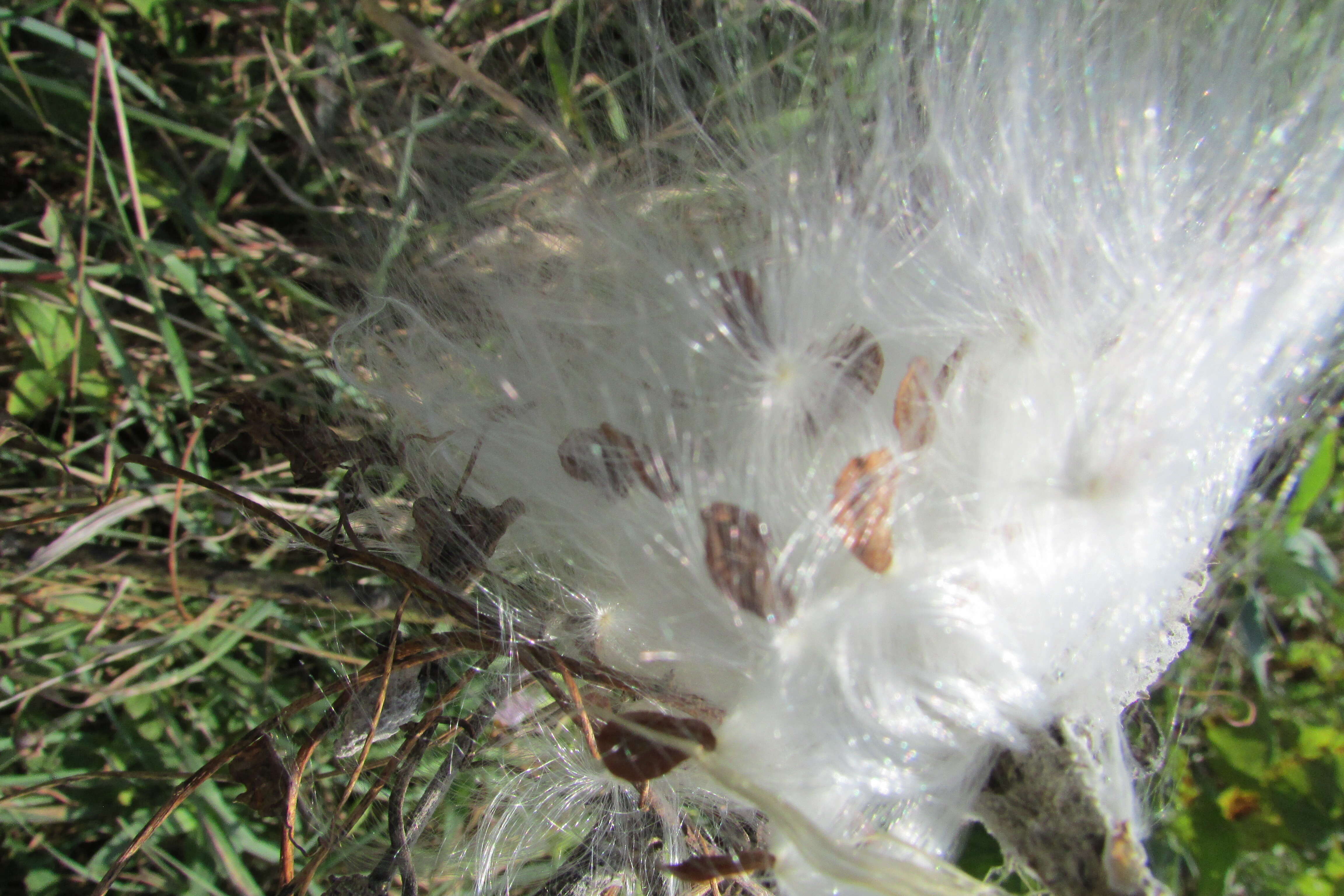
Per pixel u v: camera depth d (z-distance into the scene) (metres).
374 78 0.16
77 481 0.15
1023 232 0.12
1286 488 0.14
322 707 0.14
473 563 0.12
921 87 0.13
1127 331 0.11
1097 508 0.11
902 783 0.10
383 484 0.13
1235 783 0.15
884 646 0.10
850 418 0.11
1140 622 0.11
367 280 0.14
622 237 0.12
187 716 0.15
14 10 0.15
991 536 0.11
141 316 0.16
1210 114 0.12
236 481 0.15
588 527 0.11
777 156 0.13
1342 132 0.12
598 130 0.15
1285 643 0.15
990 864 0.13
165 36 0.16
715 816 0.12
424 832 0.13
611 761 0.11
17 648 0.15
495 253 0.13
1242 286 0.11
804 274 0.11
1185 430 0.11
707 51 0.15
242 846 0.14
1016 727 0.10
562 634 0.12
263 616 0.15
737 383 0.11
